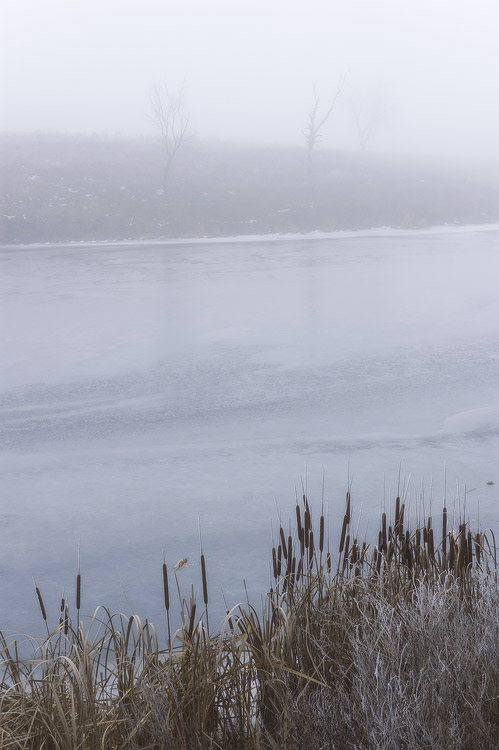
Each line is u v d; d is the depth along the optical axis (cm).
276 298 1952
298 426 938
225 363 1277
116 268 2642
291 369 1229
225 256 3030
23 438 911
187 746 252
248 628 295
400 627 278
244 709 274
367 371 1209
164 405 1038
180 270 2567
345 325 1598
